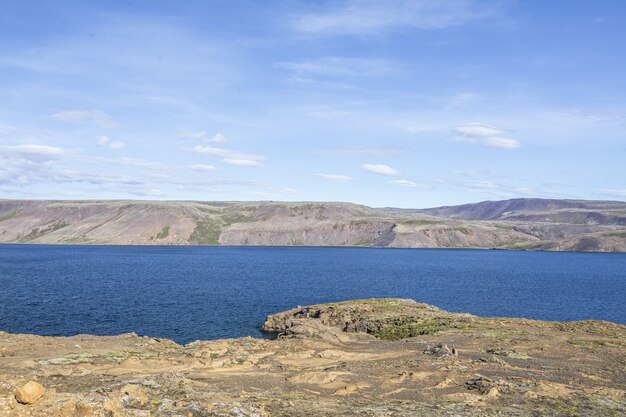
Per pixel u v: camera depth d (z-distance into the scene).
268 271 177.38
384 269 197.25
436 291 122.12
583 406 23.73
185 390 23.73
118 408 18.22
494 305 97.31
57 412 17.03
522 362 34.53
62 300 90.44
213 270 178.12
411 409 22.33
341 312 67.69
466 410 22.36
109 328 65.25
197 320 72.56
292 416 20.27
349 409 21.94
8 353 34.59
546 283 145.12
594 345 42.03
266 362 34.28
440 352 37.31
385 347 41.84
